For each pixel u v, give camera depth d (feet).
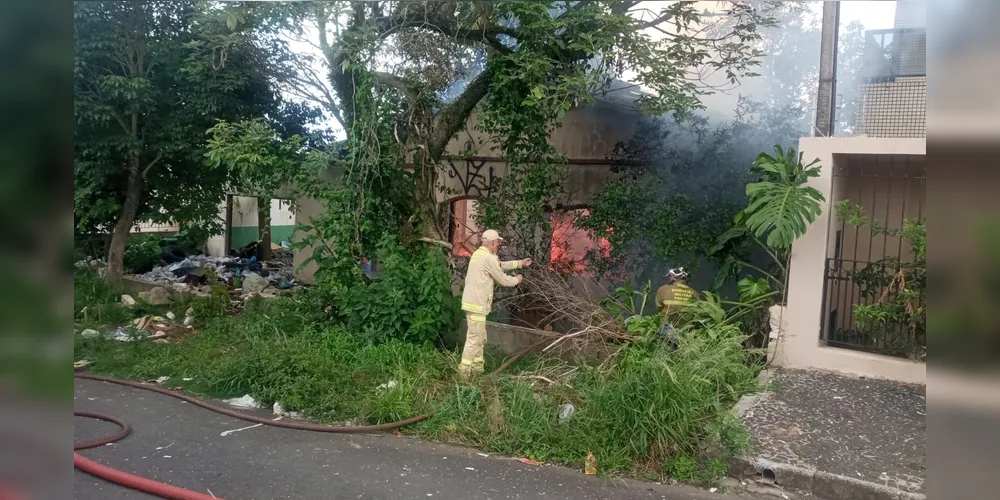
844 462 14.97
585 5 26.55
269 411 20.08
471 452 17.12
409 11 27.48
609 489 14.88
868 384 20.44
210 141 28.58
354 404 19.69
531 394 18.86
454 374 22.03
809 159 22.21
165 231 60.59
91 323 29.55
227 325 28.50
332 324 27.27
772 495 14.62
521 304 27.02
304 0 27.48
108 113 34.37
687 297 23.67
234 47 31.68
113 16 33.73
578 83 24.38
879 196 24.06
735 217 23.88
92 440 16.83
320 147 34.37
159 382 22.52
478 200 31.14
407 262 27.07
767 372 21.74
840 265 22.40
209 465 15.57
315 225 27.91
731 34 28.71
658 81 25.75
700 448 15.80
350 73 29.12
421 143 28.84
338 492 14.30
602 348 21.98
